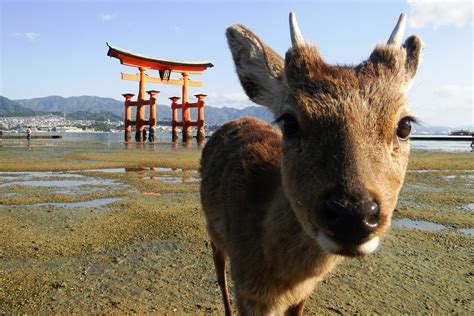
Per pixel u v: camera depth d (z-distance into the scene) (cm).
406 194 1200
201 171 583
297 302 392
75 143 4328
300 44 344
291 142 317
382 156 281
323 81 309
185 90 4719
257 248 375
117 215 889
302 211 292
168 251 675
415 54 369
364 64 337
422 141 6347
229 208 430
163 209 943
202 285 559
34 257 636
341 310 492
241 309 392
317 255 338
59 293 519
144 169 1797
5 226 793
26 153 2677
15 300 496
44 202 1040
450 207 1028
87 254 655
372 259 654
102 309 482
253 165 434
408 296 532
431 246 721
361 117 286
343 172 263
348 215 249
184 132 4684
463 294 540
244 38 419
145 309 487
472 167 1953
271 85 393
